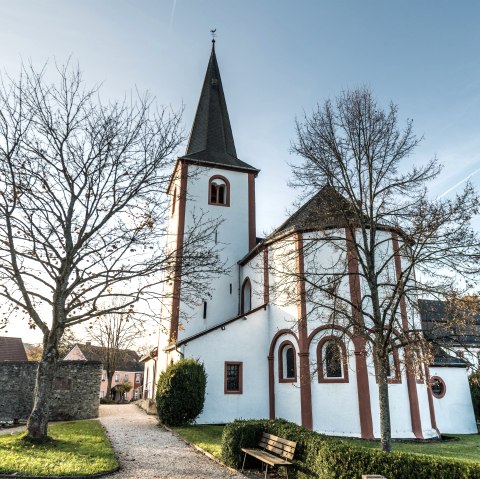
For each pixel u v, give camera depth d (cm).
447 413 2202
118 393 5072
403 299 1434
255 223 2831
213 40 3575
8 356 3825
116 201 1434
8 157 1254
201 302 2494
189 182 2780
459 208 1056
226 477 948
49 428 1594
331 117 1298
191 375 1831
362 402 1639
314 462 862
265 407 2008
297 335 1875
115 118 1441
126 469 988
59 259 1369
